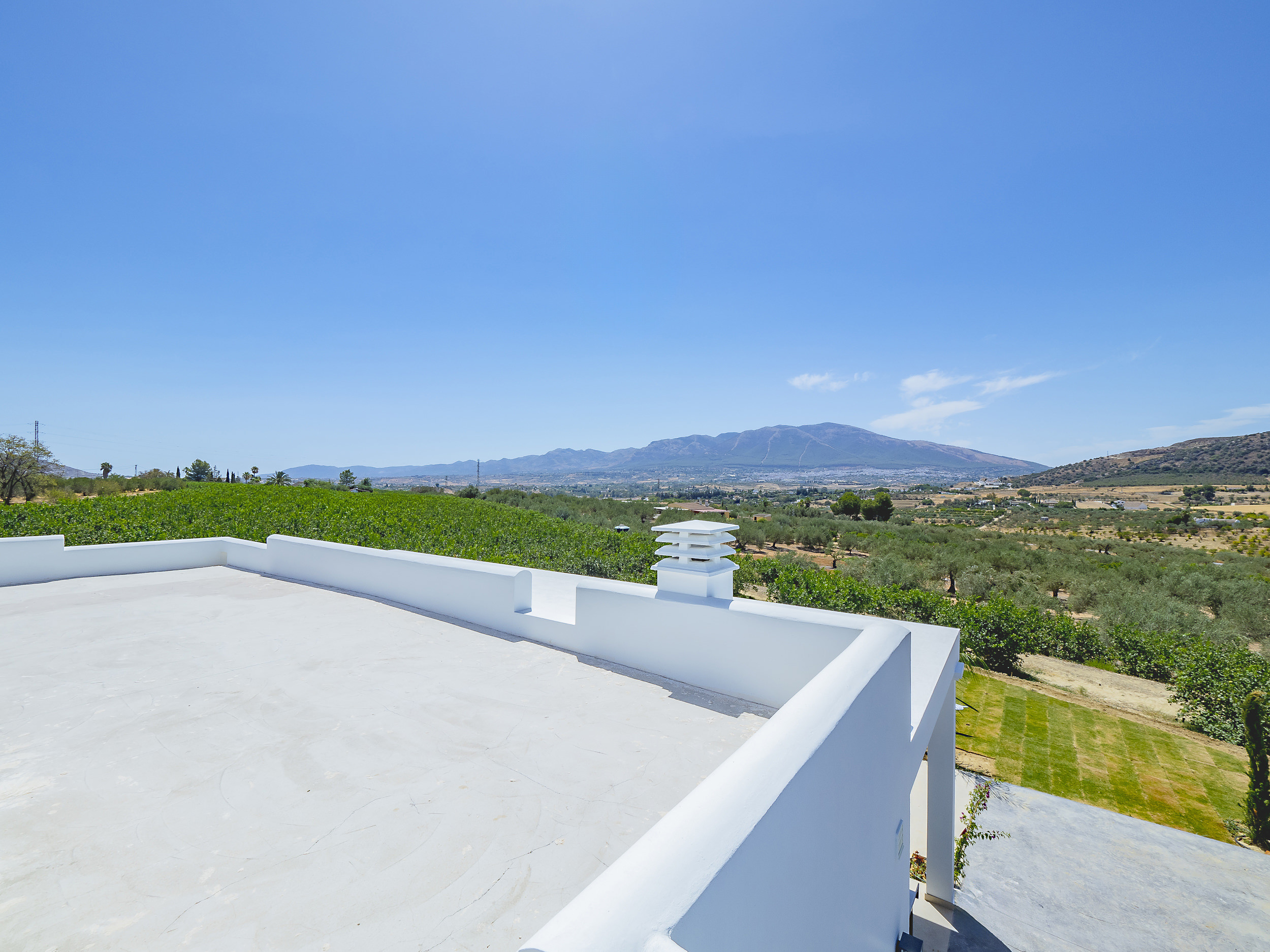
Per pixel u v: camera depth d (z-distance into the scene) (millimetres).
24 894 2020
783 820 1366
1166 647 14062
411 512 20312
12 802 2562
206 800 2580
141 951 1775
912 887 5680
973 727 10344
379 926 1880
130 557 7539
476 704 3553
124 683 3893
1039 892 5887
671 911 932
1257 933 5414
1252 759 7078
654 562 15773
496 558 11742
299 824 2412
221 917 1916
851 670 2229
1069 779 8492
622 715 3385
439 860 2189
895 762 2648
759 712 3420
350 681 3928
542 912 1938
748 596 19125
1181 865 6387
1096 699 12211
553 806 2525
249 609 5730
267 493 24219
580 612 4422
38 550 6992
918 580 25109
